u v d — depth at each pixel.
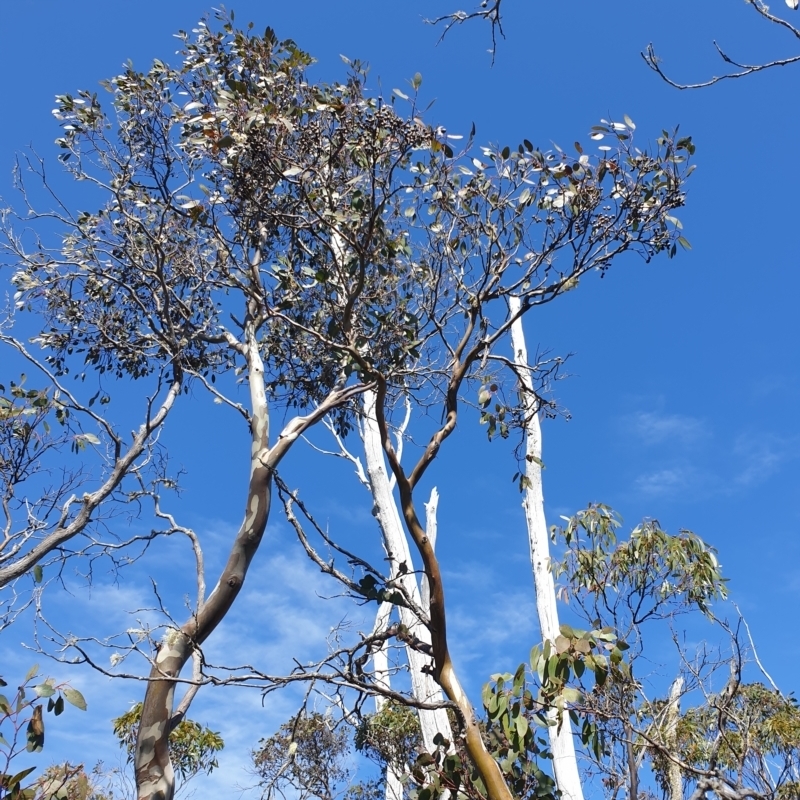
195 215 6.67
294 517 5.69
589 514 8.31
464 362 5.98
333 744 8.46
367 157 6.29
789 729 6.30
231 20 7.73
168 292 9.05
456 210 6.50
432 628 5.27
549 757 5.30
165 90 8.80
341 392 7.07
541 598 10.70
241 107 6.24
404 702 5.00
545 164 6.32
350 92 6.35
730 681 5.59
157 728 5.73
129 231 9.15
